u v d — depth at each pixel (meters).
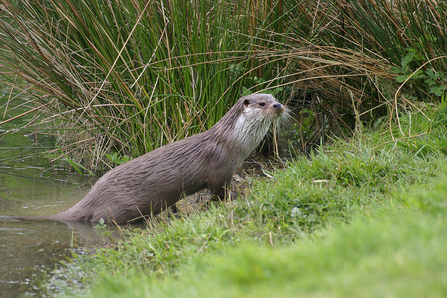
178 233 10.48
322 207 10.86
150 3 15.30
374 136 15.27
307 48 16.41
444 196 8.28
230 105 17.11
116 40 15.78
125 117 16.48
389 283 5.54
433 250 5.98
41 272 9.91
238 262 7.21
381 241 6.70
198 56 15.75
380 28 16.50
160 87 15.97
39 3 15.69
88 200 13.31
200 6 15.35
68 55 16.36
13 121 21.64
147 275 9.16
